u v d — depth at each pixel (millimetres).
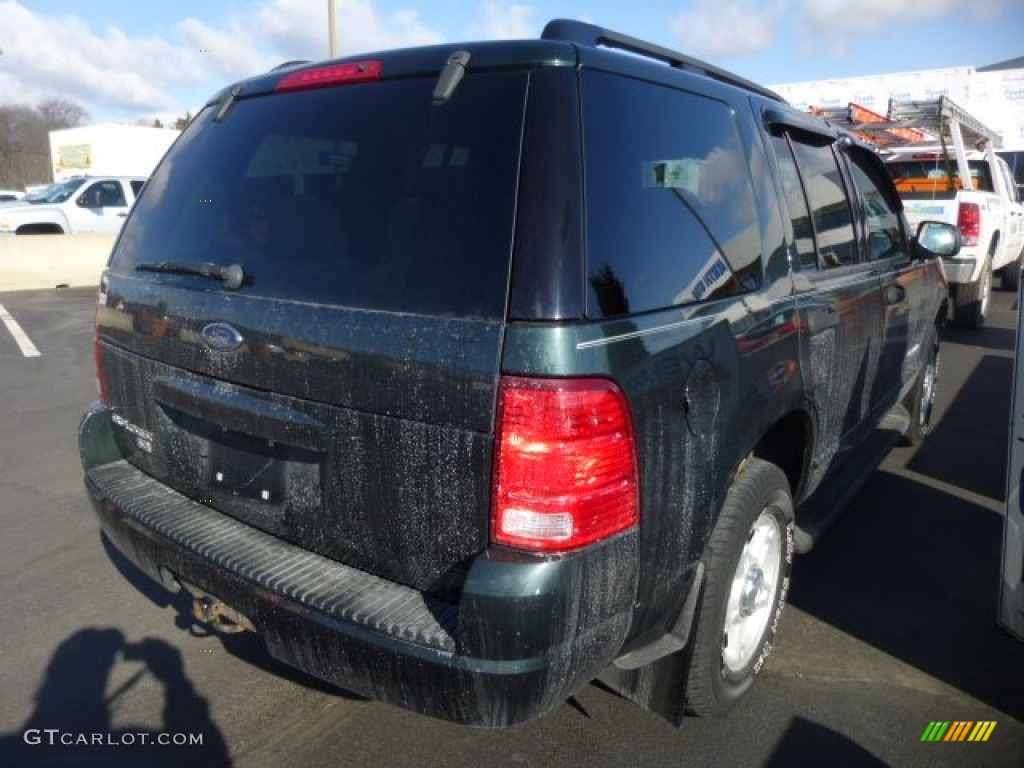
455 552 2084
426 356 2049
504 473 1960
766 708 2943
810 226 3357
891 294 4223
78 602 3680
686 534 2355
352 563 2309
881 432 4910
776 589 3066
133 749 2736
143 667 3197
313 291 2309
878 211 4406
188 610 3625
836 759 2689
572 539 1969
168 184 3021
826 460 3596
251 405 2426
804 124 3496
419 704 2043
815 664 3207
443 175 2223
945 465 5414
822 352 3232
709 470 2418
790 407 2955
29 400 7230
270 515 2482
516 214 2059
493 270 2039
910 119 9133
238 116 2895
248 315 2410
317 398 2262
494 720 1987
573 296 1997
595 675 2184
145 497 2830
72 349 9562
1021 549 2928
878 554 4141
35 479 5219
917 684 3086
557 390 1926
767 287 2850
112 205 18656
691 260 2445
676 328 2270
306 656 2203
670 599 2375
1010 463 2947
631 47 2750
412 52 2502
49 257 15828
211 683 3104
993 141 12328
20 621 3514
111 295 3027
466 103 2273
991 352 9070
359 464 2205
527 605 1922
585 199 2104
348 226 2340
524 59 2236
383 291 2180
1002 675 3143
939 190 10945
